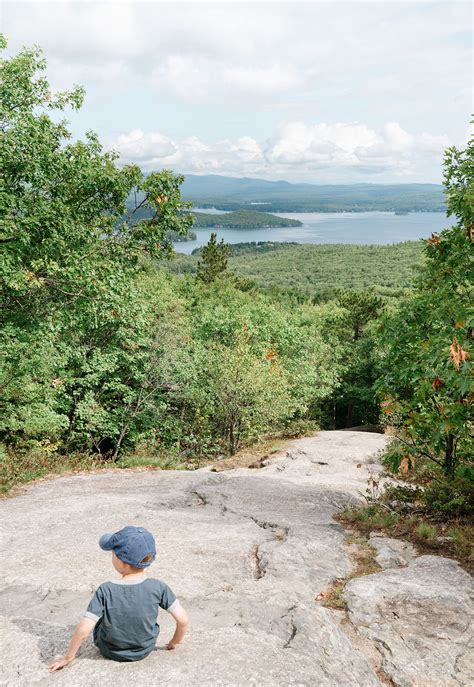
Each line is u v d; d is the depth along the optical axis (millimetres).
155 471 14438
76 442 23562
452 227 9578
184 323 27688
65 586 5848
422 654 5023
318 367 36938
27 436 18156
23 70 14789
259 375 24062
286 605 5480
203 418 26406
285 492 11461
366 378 42062
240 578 6500
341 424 50969
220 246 72250
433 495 9250
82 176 15531
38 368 17625
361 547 7969
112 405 26094
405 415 9125
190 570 6562
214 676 3594
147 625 3637
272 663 3957
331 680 4035
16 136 13984
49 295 15820
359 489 12008
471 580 6520
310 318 54312
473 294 9297
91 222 16578
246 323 33281
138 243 16922
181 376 25719
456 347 7293
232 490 11680
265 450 19062
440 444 8984
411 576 6660
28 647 4152
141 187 16359
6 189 14273
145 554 3541
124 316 18094
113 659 3719
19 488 12281
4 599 5504
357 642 5258
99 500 10445
